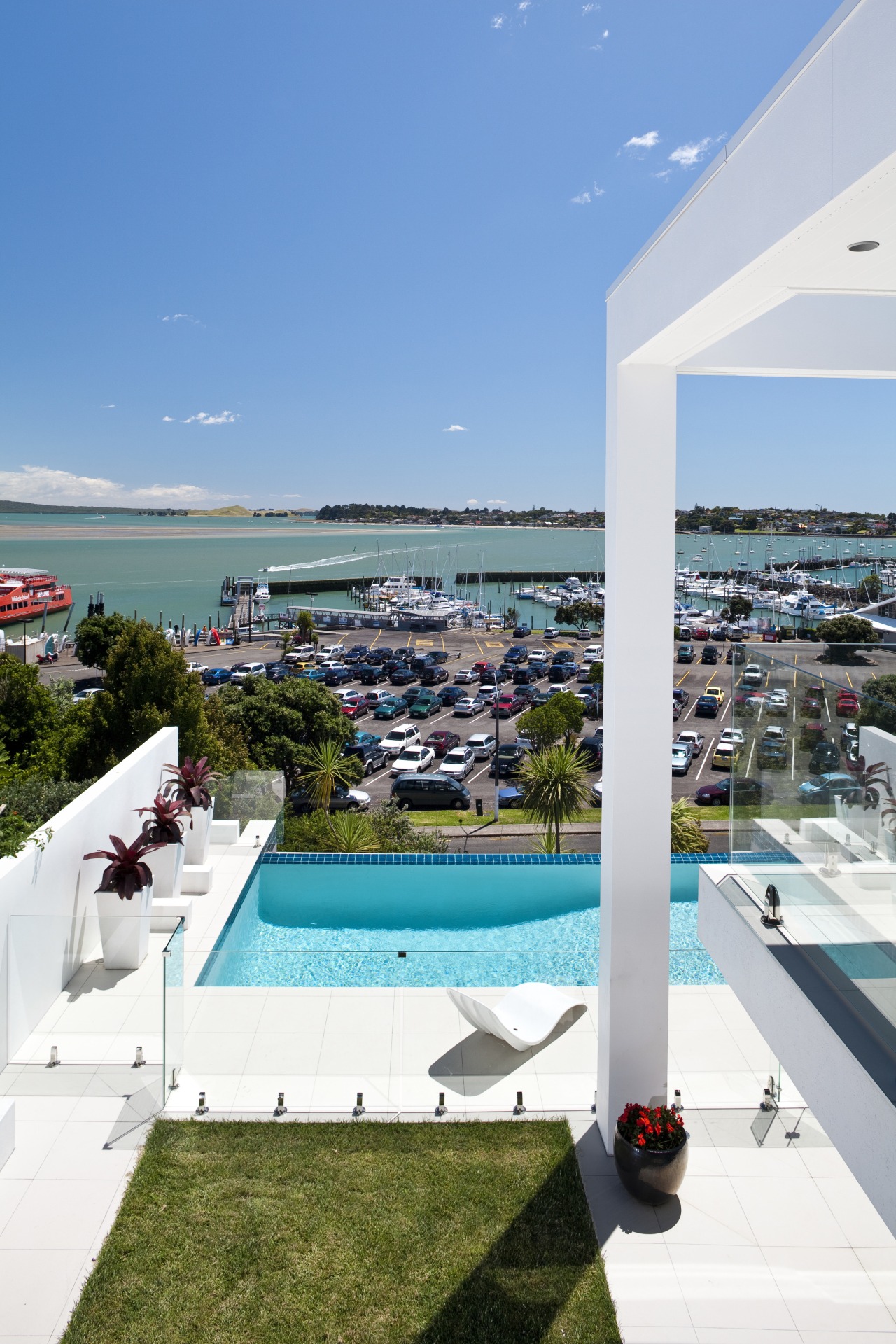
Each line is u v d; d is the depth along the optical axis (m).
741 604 105.75
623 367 6.25
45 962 8.09
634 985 6.79
